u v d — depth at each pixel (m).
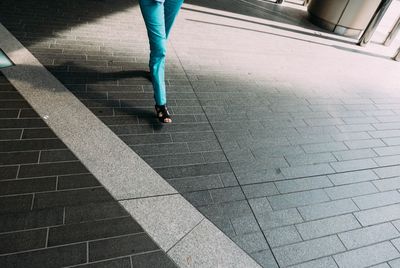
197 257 1.85
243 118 3.29
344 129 3.63
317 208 2.45
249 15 6.96
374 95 4.72
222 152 2.73
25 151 2.22
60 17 4.52
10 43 3.51
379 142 3.56
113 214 1.96
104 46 3.99
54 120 2.56
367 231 2.36
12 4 4.54
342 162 3.06
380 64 6.13
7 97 2.67
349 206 2.56
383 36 8.20
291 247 2.07
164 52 2.53
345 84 4.82
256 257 1.95
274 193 2.47
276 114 3.53
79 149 2.35
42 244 1.70
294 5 9.04
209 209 2.17
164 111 2.82
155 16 2.32
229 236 2.03
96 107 2.84
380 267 2.11
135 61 3.79
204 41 4.93
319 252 2.09
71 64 3.40
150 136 2.68
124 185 2.17
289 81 4.40
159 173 2.35
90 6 5.21
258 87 3.99
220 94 3.60
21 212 1.83
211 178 2.43
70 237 1.77
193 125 2.96
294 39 6.25
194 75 3.85
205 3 6.93
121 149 2.46
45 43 3.70
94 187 2.10
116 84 3.24
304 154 3.02
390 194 2.81
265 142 3.02
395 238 2.37
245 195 2.37
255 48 5.23
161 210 2.07
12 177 2.02
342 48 6.50
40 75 3.07
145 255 1.78
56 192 2.00
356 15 7.07
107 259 1.71
